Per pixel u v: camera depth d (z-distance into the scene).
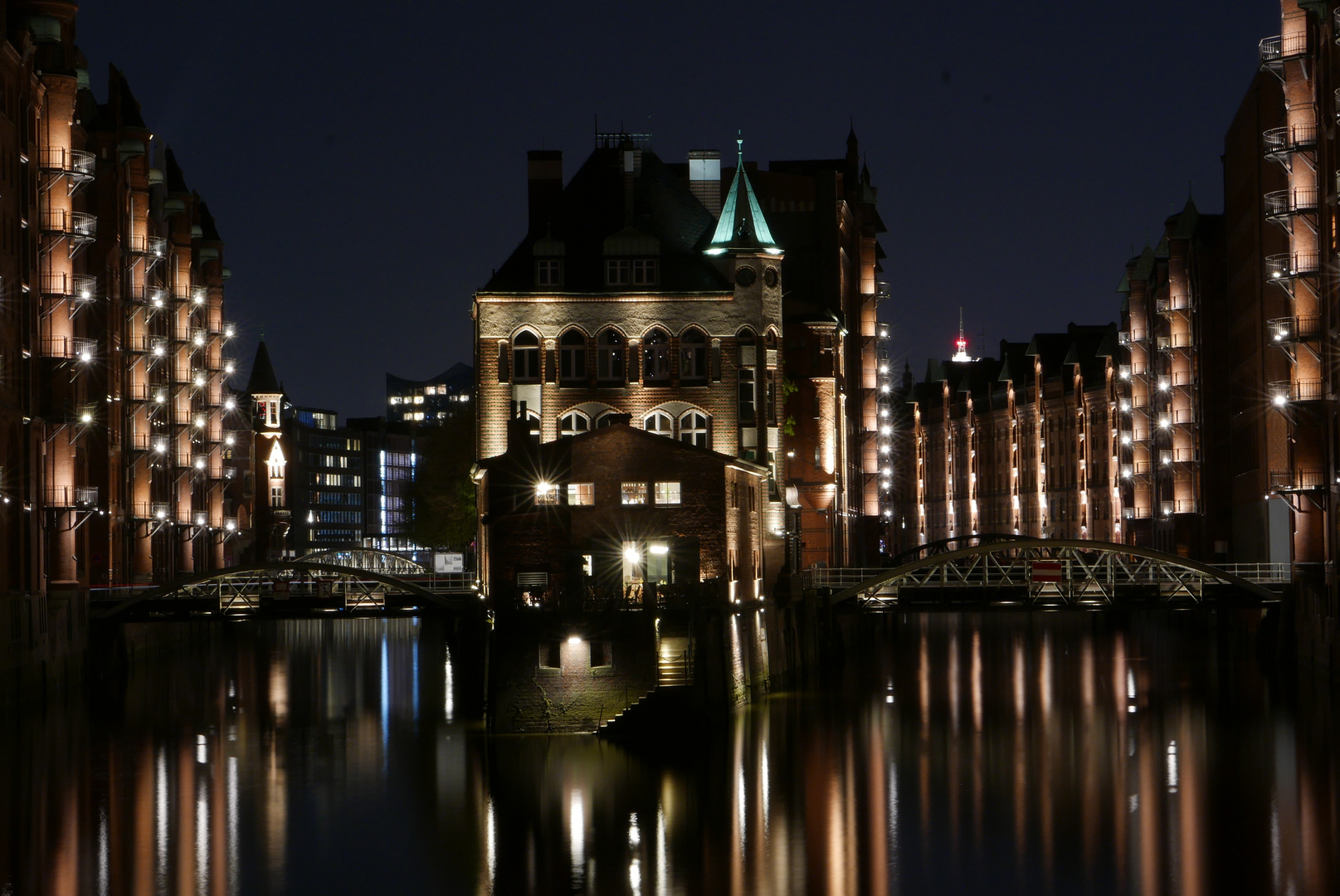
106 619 82.19
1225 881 41.16
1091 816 48.44
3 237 73.88
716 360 86.12
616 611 60.28
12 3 81.62
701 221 93.19
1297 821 47.44
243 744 62.12
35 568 76.69
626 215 88.88
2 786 53.81
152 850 45.16
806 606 82.19
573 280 87.06
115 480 97.38
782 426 88.38
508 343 86.19
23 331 76.94
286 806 50.47
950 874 42.06
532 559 66.94
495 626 60.75
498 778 53.50
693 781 53.09
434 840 45.78
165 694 79.19
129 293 101.31
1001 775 54.50
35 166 78.62
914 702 72.69
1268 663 84.69
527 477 67.38
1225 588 83.56
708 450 67.38
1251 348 102.56
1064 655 99.12
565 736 60.09
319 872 42.75
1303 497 82.31
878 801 50.34
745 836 46.00
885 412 151.25
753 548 76.81
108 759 58.91
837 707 70.62
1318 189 78.62
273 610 80.12
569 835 46.09
